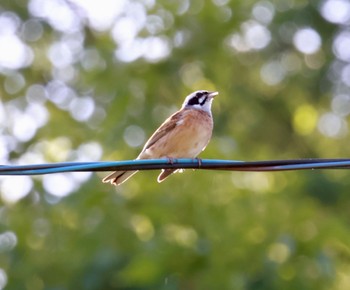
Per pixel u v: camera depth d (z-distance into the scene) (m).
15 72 20.69
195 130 11.32
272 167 9.34
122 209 16.89
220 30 19.75
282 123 21.08
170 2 19.53
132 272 15.55
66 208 17.33
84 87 19.36
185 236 16.41
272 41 20.66
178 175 17.02
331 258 16.27
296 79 20.81
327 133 20.98
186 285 15.70
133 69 18.97
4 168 9.05
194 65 19.72
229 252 16.03
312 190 18.53
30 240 17.42
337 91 20.94
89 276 16.11
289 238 16.42
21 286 16.77
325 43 20.80
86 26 20.83
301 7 20.27
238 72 20.73
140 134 17.83
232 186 17.12
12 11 21.12
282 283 15.80
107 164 9.17
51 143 18.88
